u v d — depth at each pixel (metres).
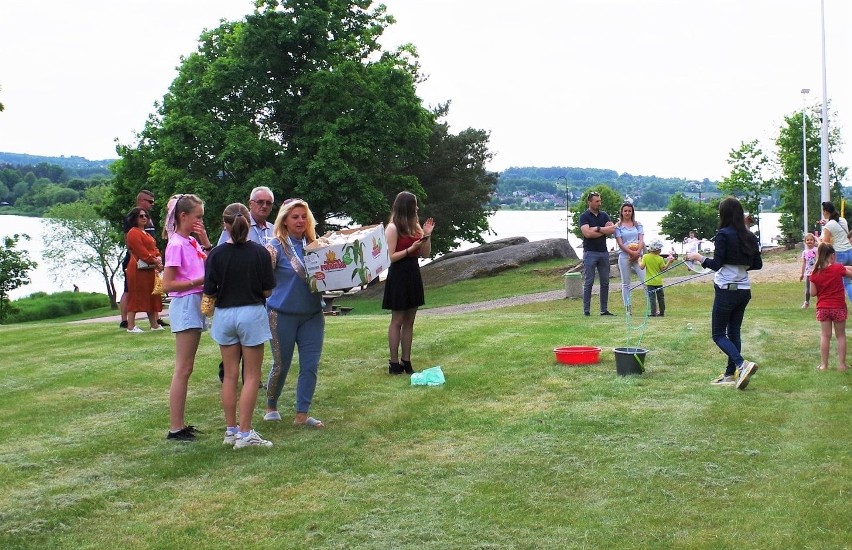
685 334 10.91
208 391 8.34
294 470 5.75
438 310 22.70
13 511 4.99
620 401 7.39
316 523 4.78
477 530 4.60
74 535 4.66
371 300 32.38
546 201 147.12
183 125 29.14
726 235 7.89
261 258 6.38
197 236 9.25
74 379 9.00
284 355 6.98
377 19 34.16
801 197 56.84
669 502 4.91
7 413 7.54
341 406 7.59
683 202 99.44
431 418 7.05
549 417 6.91
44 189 112.94
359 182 29.28
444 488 5.30
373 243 7.08
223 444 6.43
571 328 11.82
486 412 7.18
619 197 98.00
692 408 7.05
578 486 5.24
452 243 41.75
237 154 28.53
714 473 5.38
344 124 29.55
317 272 6.82
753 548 4.23
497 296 25.48
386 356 9.98
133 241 12.48
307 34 30.08
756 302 17.47
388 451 6.14
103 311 53.22
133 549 4.47
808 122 56.16
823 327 8.52
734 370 8.12
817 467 5.41
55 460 6.03
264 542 4.53
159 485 5.50
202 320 6.75
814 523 4.51
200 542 4.55
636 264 13.70
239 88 30.48
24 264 40.31
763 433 6.23
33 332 13.46
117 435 6.71
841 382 7.88
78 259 64.00
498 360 9.51
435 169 39.06
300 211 6.97
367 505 5.05
